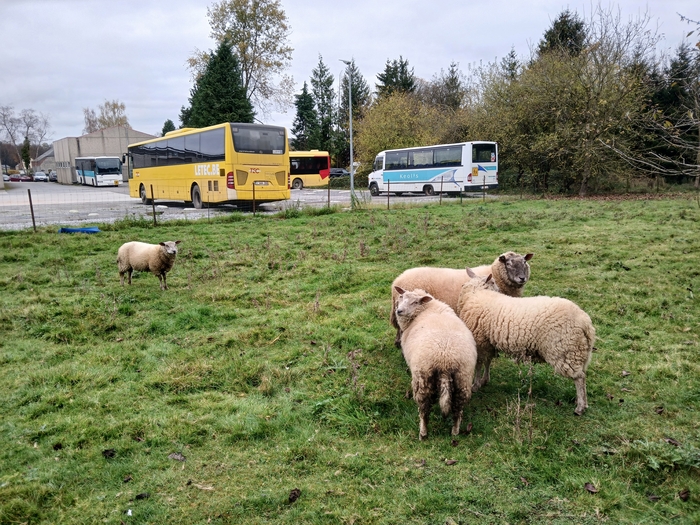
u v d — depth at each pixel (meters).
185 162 23.45
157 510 3.43
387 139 39.81
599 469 3.73
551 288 8.08
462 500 3.46
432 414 4.63
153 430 4.39
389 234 13.30
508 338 4.77
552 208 19.56
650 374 5.20
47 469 3.88
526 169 32.00
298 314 7.26
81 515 3.41
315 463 3.92
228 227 15.61
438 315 4.93
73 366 5.68
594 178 29.11
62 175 68.62
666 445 3.93
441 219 16.56
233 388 5.21
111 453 4.07
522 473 3.72
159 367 5.67
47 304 7.80
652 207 18.41
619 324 6.59
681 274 8.57
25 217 19.95
